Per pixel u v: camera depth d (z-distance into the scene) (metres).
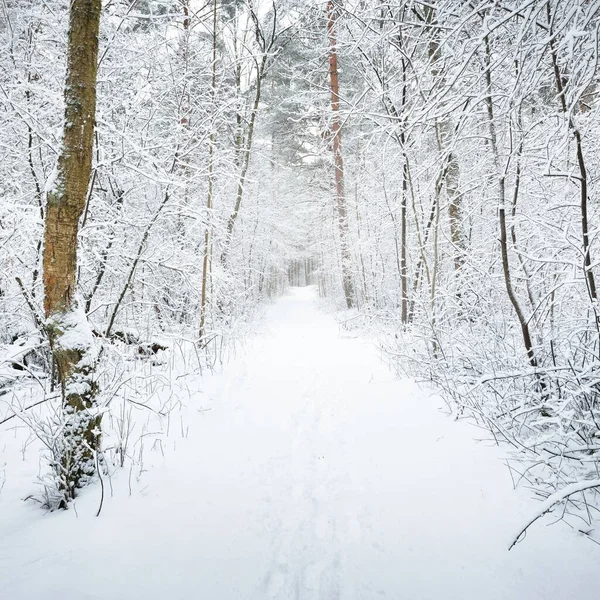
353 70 8.80
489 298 4.45
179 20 5.99
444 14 2.62
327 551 2.13
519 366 3.31
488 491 2.50
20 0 4.91
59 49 4.88
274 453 3.37
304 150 17.12
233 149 6.11
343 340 9.36
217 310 8.84
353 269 13.85
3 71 4.70
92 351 2.67
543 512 1.92
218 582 1.87
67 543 2.07
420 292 6.41
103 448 3.23
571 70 2.41
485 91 3.10
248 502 2.60
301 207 19.67
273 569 1.99
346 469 3.07
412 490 2.65
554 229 3.47
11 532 2.19
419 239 6.40
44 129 4.27
